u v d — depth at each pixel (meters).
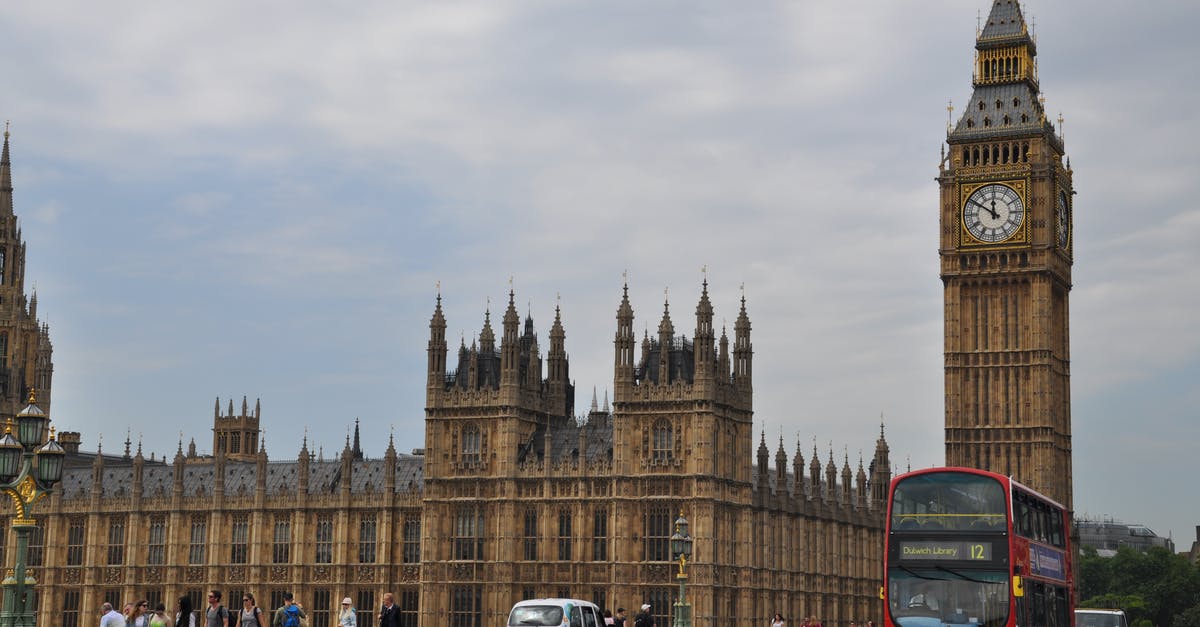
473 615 148.50
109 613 67.75
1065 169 190.38
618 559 143.62
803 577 163.50
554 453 151.00
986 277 182.38
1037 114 183.88
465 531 150.38
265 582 167.00
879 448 193.50
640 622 96.12
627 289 146.88
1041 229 181.12
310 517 165.88
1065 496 187.62
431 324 153.62
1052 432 179.38
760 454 156.12
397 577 160.50
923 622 74.75
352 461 169.75
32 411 71.19
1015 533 75.88
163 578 172.50
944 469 76.94
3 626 68.00
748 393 149.88
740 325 151.00
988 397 181.38
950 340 183.25
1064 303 189.62
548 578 146.38
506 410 149.62
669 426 143.88
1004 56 186.38
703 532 141.12
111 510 176.25
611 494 145.00
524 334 172.62
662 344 145.62
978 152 184.50
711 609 140.50
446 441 152.25
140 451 176.62
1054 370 183.50
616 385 145.88
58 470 70.38
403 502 161.50
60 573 177.88
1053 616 84.19
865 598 185.00
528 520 148.75
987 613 74.19
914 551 75.88
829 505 174.38
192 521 172.50
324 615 163.62
